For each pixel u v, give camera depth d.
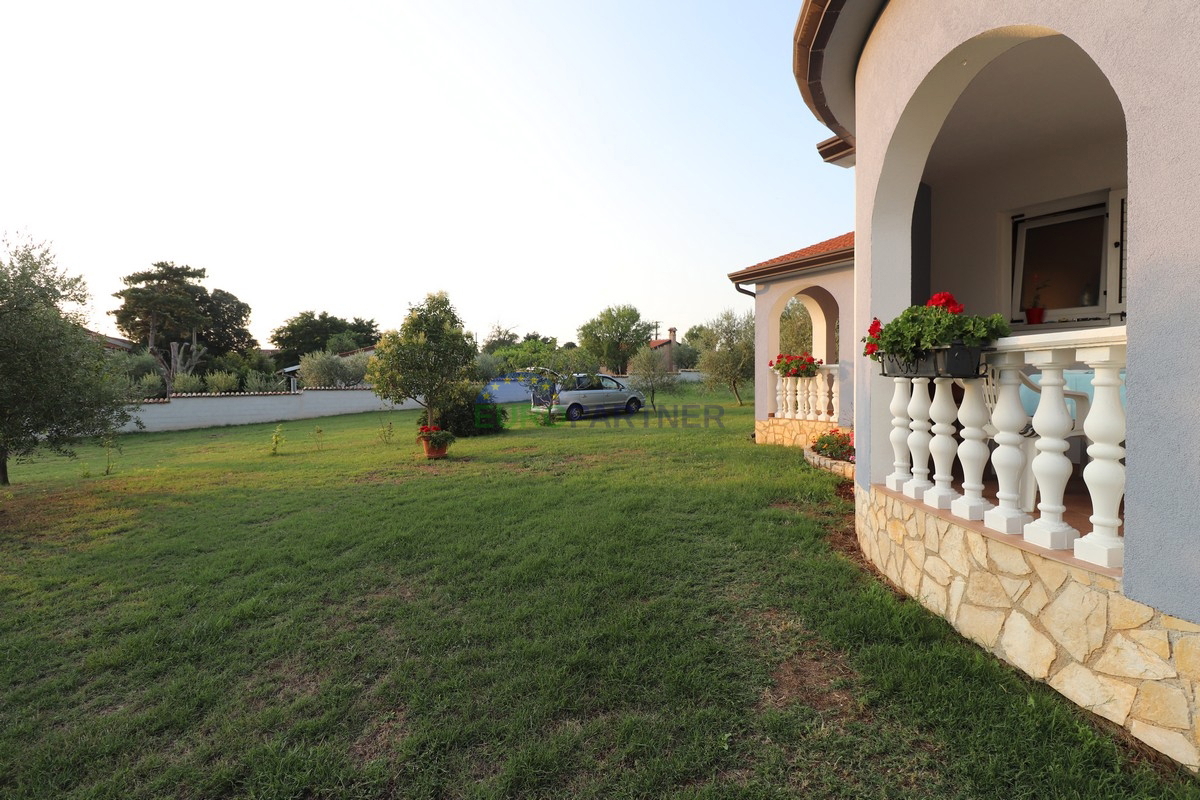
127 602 3.83
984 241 5.62
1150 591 1.84
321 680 2.74
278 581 4.11
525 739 2.18
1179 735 1.78
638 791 1.88
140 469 10.38
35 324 6.63
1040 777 1.80
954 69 2.99
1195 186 1.66
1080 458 4.93
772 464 8.05
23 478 9.97
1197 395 1.68
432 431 10.37
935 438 3.16
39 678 2.91
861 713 2.24
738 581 3.67
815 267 9.55
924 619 2.92
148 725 2.42
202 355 44.53
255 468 9.89
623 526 4.98
